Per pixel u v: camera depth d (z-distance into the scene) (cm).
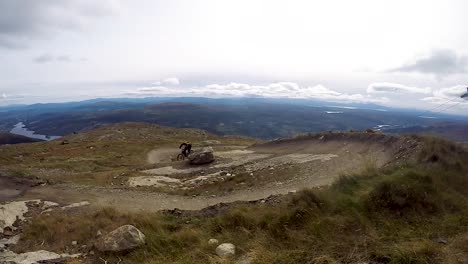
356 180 1134
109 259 841
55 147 4816
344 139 2845
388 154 1916
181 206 1551
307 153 2664
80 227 1084
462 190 942
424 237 679
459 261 555
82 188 1873
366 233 738
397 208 829
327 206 912
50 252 935
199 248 827
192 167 2809
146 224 1059
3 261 856
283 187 1711
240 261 721
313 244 731
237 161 2808
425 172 973
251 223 924
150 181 2259
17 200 1499
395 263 587
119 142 5331
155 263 779
